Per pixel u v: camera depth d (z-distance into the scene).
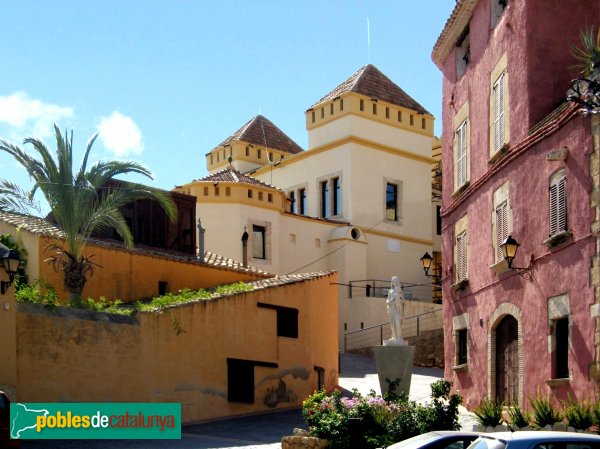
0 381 19.66
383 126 45.47
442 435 12.30
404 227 45.66
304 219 42.34
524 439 10.74
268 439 21.20
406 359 23.72
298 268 41.78
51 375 20.98
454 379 25.89
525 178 20.31
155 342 23.52
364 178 44.19
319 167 45.47
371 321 40.28
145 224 32.19
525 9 20.67
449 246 26.92
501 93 22.25
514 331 21.36
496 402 20.56
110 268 29.19
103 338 22.27
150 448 19.48
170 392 23.70
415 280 45.72
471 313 24.33
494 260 22.34
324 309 30.45
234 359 25.73
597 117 16.98
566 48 20.66
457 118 26.47
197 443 20.36
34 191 25.44
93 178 25.80
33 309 20.92
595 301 16.88
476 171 24.27
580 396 17.33
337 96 45.06
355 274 42.47
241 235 39.75
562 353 18.53
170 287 31.19
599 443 10.83
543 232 19.27
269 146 51.19
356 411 18.69
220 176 41.59
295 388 27.86
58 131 25.55
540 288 19.34
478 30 24.38
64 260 27.27
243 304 26.42
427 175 47.16
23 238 27.48
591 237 17.09
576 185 17.75
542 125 19.72
